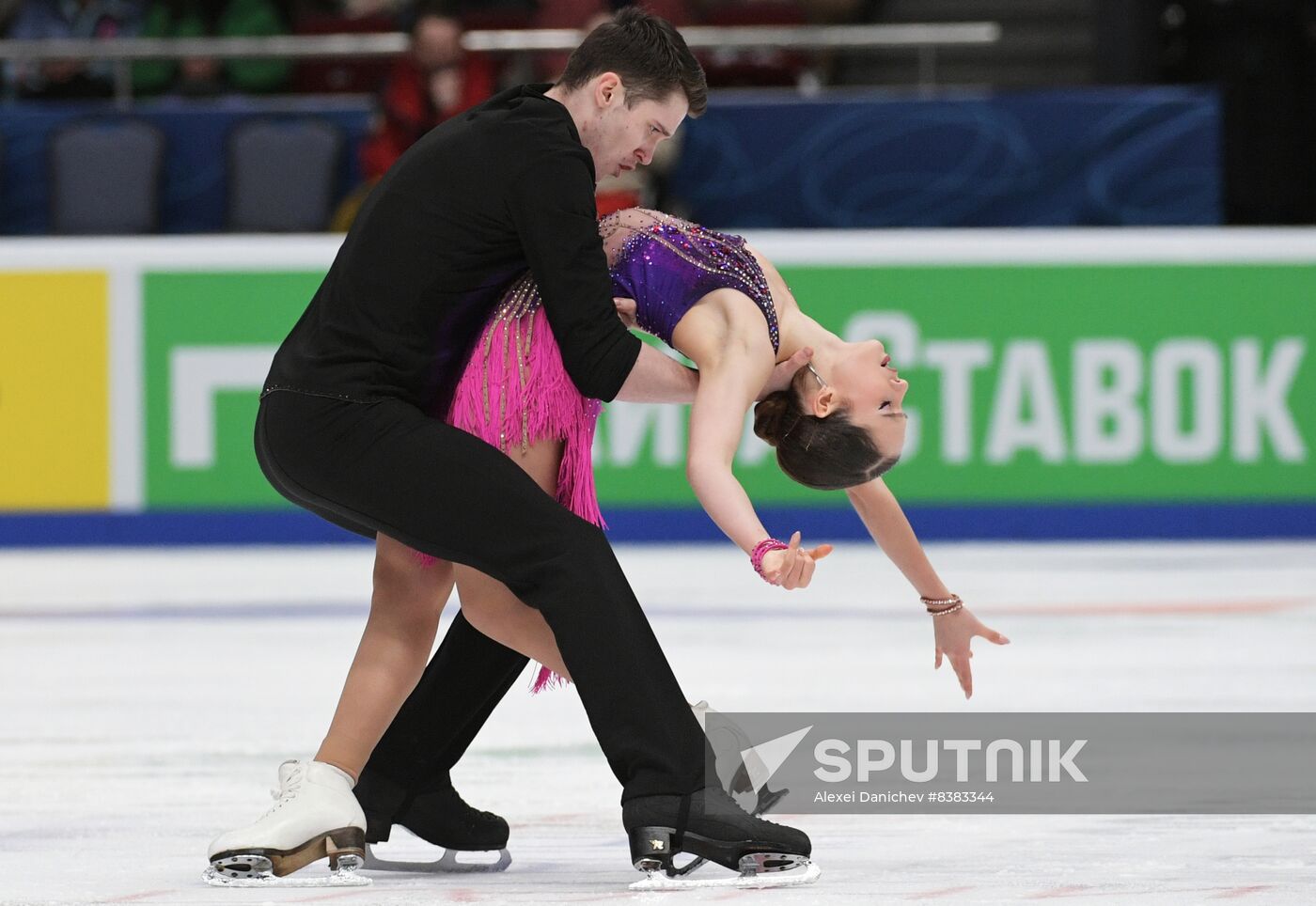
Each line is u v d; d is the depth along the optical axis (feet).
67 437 83.10
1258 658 51.08
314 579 72.49
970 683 30.91
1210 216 92.43
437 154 27.25
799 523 83.51
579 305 26.43
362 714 28.04
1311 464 84.17
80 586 70.79
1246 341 84.02
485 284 27.25
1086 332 83.61
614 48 27.81
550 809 33.30
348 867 27.27
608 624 26.04
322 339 27.22
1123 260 83.56
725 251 28.12
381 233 27.17
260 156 91.20
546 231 26.48
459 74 89.15
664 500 83.61
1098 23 101.09
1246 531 84.17
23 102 98.17
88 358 82.89
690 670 49.57
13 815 32.76
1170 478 83.92
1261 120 98.02
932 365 83.30
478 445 26.63
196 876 27.71
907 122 92.48
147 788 35.32
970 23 107.65
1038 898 25.57
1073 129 92.27
